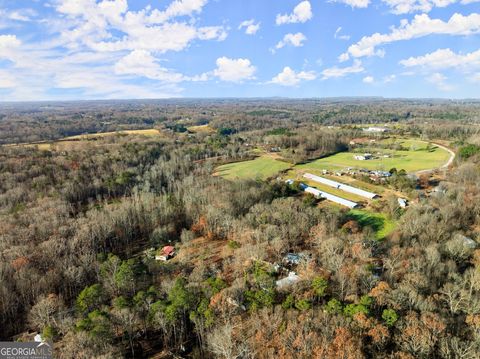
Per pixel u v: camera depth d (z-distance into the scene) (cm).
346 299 5881
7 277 7375
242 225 9794
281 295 6200
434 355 4703
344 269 6538
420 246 7931
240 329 5366
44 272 7962
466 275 6431
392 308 5450
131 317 5819
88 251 8938
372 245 8194
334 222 9600
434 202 10481
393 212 10525
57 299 6994
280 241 8200
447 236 8325
